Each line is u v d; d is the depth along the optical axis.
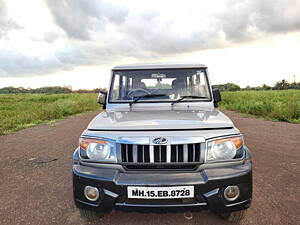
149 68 3.22
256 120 9.16
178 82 3.18
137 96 3.15
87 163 2.09
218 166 2.00
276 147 5.07
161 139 1.96
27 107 15.11
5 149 5.32
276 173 3.55
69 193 3.04
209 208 1.95
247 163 2.06
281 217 2.35
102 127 2.17
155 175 1.94
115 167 2.02
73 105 14.91
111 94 3.19
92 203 2.01
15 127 8.35
